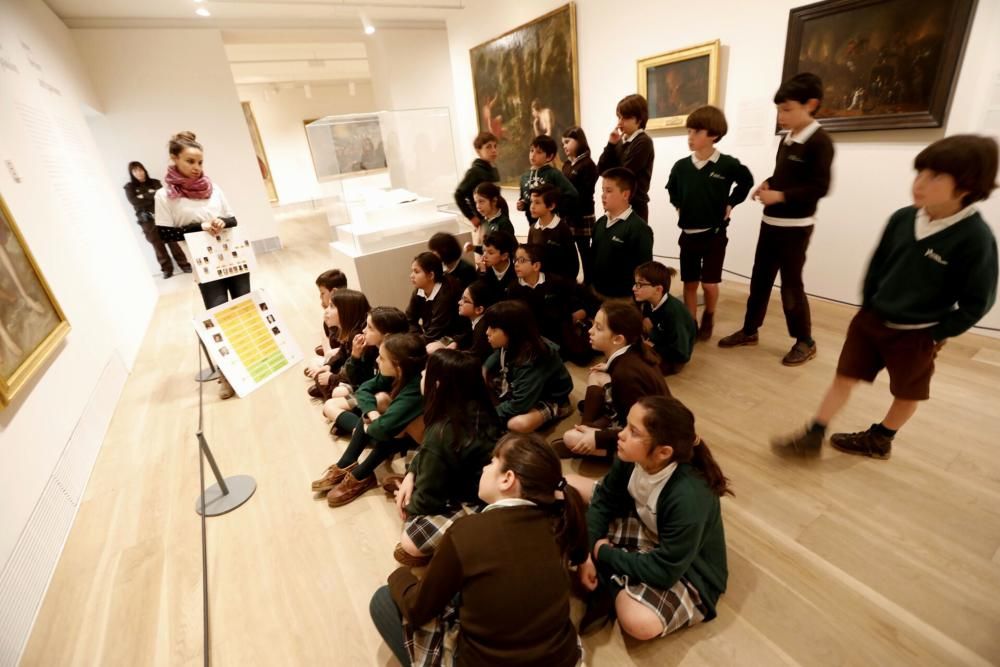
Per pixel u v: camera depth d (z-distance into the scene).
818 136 2.23
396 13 6.43
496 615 0.93
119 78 5.70
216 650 1.42
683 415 1.18
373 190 4.07
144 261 5.14
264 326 3.06
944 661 1.22
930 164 1.34
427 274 2.90
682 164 2.74
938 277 1.47
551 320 2.78
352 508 1.94
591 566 1.39
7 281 1.98
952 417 2.07
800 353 2.59
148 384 3.13
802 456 1.91
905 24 2.49
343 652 1.39
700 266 2.90
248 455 2.32
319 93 12.58
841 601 1.38
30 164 2.72
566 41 4.71
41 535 1.73
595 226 2.81
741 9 3.23
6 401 1.73
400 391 1.89
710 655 1.28
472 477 1.55
